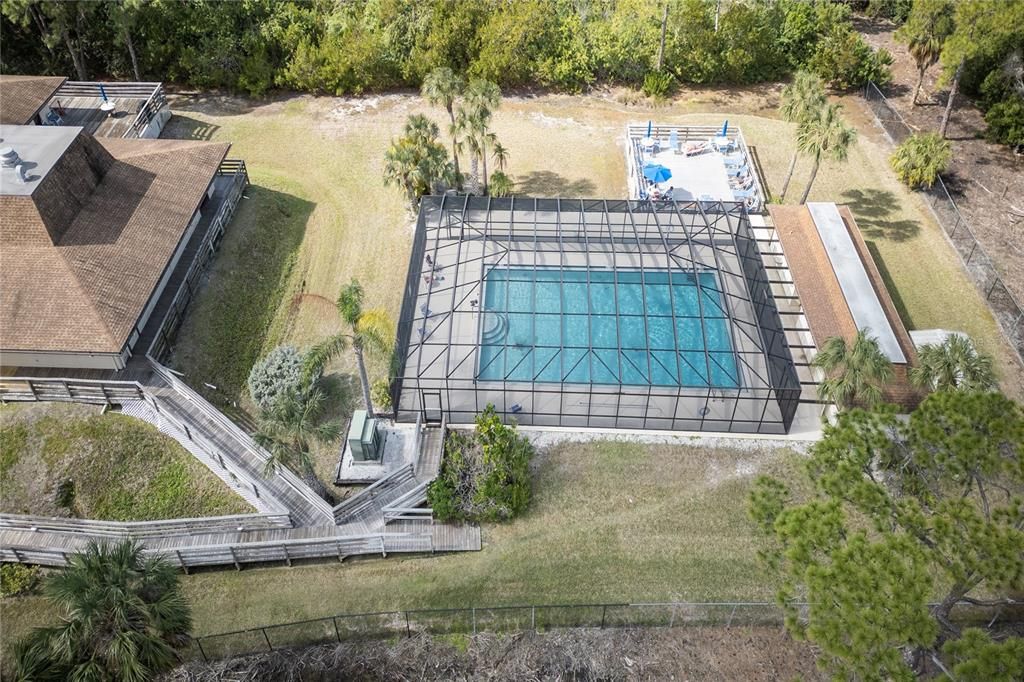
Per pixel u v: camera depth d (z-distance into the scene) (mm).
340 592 32438
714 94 70438
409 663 29719
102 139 51531
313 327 45594
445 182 51281
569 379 39219
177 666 27047
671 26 69812
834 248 46500
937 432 26391
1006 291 47656
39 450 36000
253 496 35531
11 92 54594
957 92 68625
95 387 37719
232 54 67375
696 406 39406
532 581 32656
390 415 39719
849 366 34719
